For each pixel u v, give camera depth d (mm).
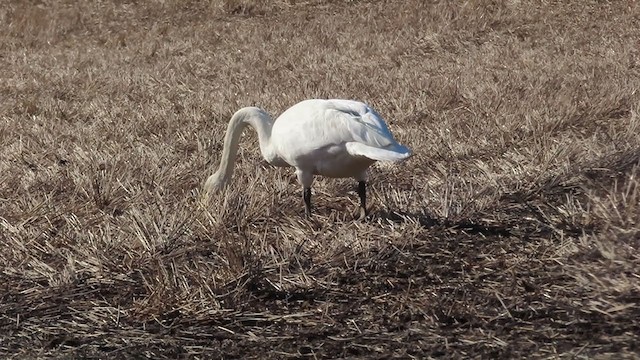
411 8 33469
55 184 14031
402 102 19031
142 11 36938
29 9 37719
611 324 8258
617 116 17234
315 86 21828
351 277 9883
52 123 18984
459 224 11133
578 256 9820
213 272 9953
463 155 14797
